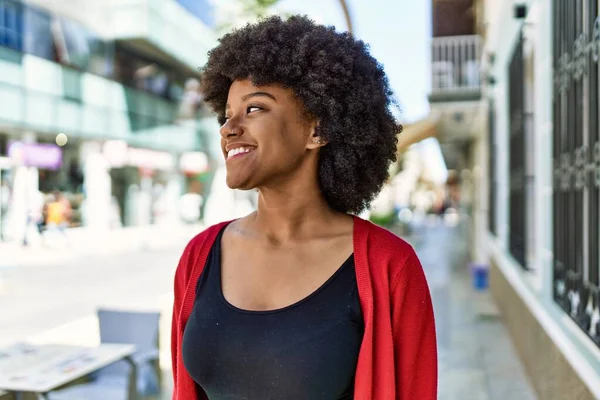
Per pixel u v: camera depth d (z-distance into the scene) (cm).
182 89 2339
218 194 2666
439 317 708
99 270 1171
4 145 1588
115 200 2170
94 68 1780
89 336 620
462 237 2147
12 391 281
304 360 120
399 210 2900
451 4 1000
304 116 135
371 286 125
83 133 1733
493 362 521
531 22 478
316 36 136
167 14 1942
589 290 298
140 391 403
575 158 320
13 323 687
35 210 1603
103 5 1775
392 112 152
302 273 129
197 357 129
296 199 136
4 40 1438
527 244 523
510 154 645
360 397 121
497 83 786
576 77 317
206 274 139
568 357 328
